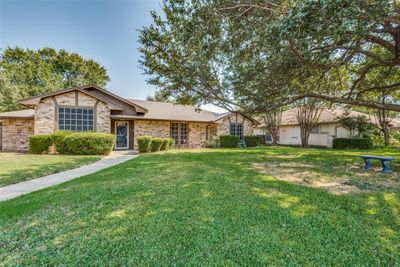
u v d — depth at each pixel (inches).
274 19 208.7
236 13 229.6
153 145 557.3
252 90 327.3
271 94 325.1
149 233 107.3
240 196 162.2
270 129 861.8
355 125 669.3
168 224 116.7
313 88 359.3
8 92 816.3
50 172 275.1
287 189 182.7
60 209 138.6
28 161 365.7
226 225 115.9
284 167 300.5
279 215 129.0
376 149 610.5
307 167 301.0
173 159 379.6
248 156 430.6
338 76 393.1
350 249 96.3
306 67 269.7
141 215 128.1
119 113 633.0
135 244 97.9
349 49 247.0
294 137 897.5
